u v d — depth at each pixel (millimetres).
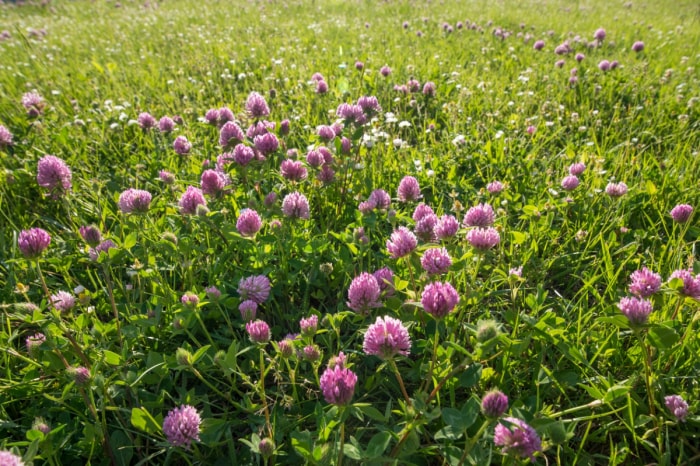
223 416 2043
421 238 2406
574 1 14898
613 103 5238
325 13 12133
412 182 2873
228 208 3188
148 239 2775
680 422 1877
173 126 4227
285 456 1870
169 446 1799
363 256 2727
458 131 4582
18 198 3535
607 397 1675
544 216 3273
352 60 6887
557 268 2928
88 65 7211
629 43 8352
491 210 2357
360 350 2307
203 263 2805
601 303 2461
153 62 7238
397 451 1627
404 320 2186
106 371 2123
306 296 2594
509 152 4043
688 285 1909
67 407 2018
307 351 2023
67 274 2742
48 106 5156
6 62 7738
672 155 3990
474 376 1750
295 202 2645
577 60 6414
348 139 3385
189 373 2268
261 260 2611
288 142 4172
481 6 13258
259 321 2014
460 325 2336
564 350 1968
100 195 3533
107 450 1884
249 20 11031
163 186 3740
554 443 1578
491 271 2770
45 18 13594
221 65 6902
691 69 6105
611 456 1768
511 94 5477
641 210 3275
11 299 2682
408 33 9156
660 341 1773
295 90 5566
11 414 2109
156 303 2449
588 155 3939
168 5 14352
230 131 3273
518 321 2201
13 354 2074
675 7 14086
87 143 4410
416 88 5191
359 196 3303
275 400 2084
